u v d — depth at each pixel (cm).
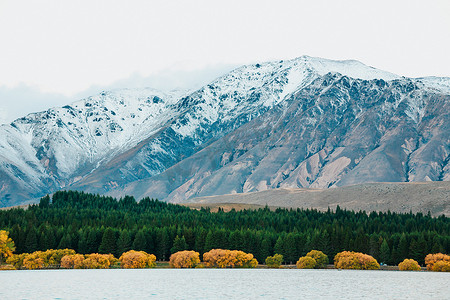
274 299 17862
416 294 18838
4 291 18500
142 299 17525
